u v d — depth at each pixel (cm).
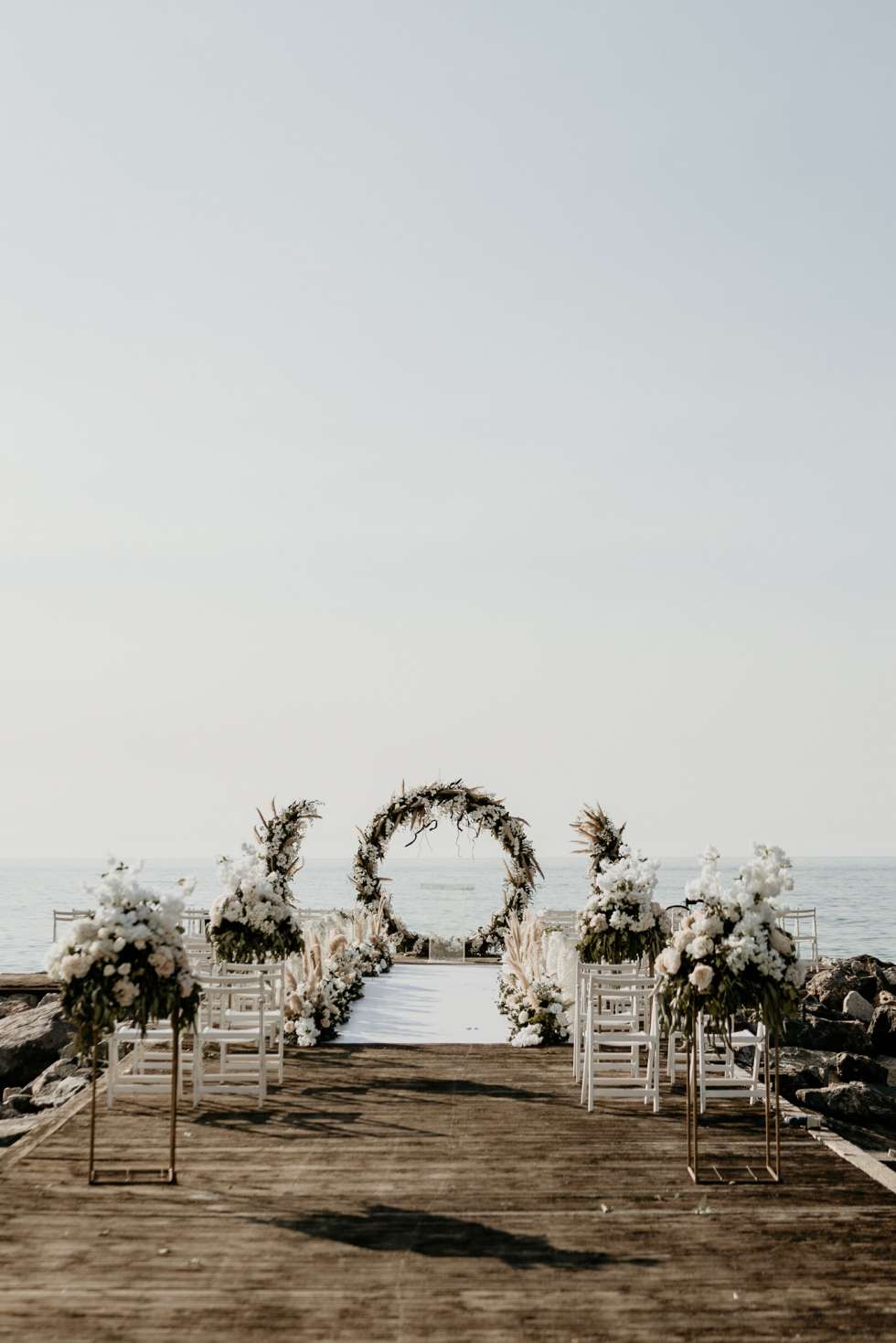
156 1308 534
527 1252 604
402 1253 602
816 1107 1045
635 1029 972
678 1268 584
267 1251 604
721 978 732
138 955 711
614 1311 535
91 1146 718
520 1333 512
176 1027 726
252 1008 1212
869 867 15062
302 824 1661
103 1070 1195
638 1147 805
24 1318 523
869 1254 604
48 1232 630
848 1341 507
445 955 2123
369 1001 1546
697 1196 698
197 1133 840
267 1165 757
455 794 2130
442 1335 509
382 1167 753
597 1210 672
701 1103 917
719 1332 514
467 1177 734
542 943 1538
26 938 3728
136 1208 671
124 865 729
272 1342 502
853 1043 1456
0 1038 1400
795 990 746
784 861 757
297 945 1119
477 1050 1184
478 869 11956
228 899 1103
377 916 2052
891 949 3634
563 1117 891
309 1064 1103
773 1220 656
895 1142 957
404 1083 1016
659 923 1133
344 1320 523
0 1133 967
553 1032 1214
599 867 1688
